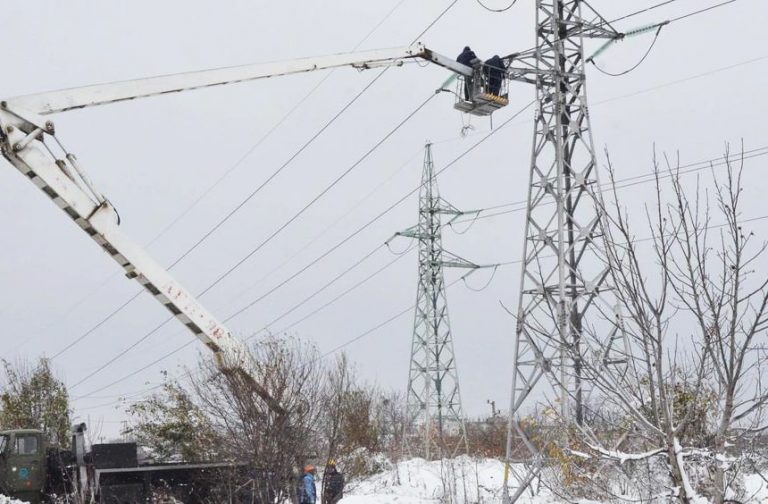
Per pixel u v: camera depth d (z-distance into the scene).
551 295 54.50
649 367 22.59
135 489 56.25
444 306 114.44
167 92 51.00
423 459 105.69
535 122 58.34
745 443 25.14
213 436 56.28
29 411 94.75
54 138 46.56
